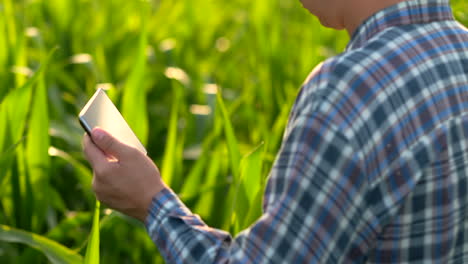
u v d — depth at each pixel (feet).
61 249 5.57
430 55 3.20
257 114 9.45
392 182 2.99
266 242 3.03
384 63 3.09
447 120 3.13
